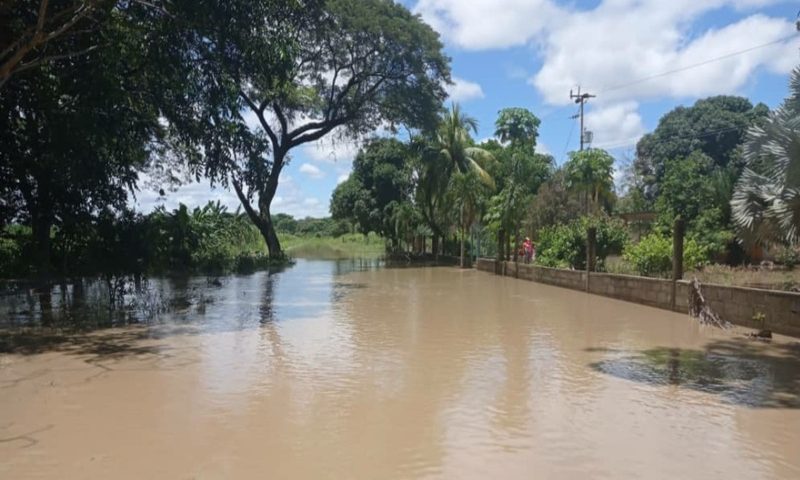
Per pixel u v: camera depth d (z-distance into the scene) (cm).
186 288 1873
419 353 852
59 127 1376
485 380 697
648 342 956
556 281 2019
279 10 1377
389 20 3006
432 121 3309
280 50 1358
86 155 1492
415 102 3231
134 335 994
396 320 1186
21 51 952
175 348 882
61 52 1243
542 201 2784
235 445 486
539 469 441
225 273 2620
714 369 764
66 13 1052
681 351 884
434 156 3644
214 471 436
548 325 1133
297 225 10631
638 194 3825
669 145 4084
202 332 1025
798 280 1512
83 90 1283
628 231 2192
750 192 1103
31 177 1623
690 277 1576
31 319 1170
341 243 7681
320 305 1441
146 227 1792
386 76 3195
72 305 1391
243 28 1299
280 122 3281
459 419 554
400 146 4188
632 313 1320
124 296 1580
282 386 664
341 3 2864
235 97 1499
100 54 1234
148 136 1747
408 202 4359
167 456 462
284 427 529
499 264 2661
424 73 3167
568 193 2889
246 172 1736
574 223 2217
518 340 966
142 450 474
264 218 3319
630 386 675
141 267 1767
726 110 4066
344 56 3123
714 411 583
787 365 788
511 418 557
